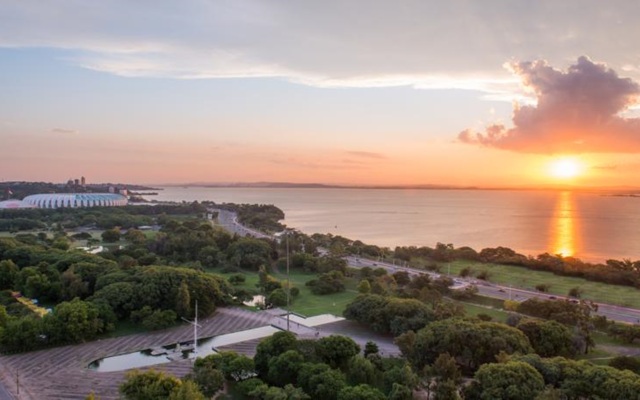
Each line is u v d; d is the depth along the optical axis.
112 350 107.62
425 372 79.75
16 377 91.94
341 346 90.06
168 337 117.00
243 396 80.69
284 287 162.88
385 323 115.12
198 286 135.00
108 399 82.56
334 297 157.12
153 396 70.56
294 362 83.56
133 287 130.50
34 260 176.12
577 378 73.44
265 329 124.38
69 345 110.06
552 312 122.75
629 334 108.88
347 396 72.31
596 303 150.12
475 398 73.75
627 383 68.31
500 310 139.75
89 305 119.25
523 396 68.94
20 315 125.44
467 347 89.00
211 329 123.81
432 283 160.12
